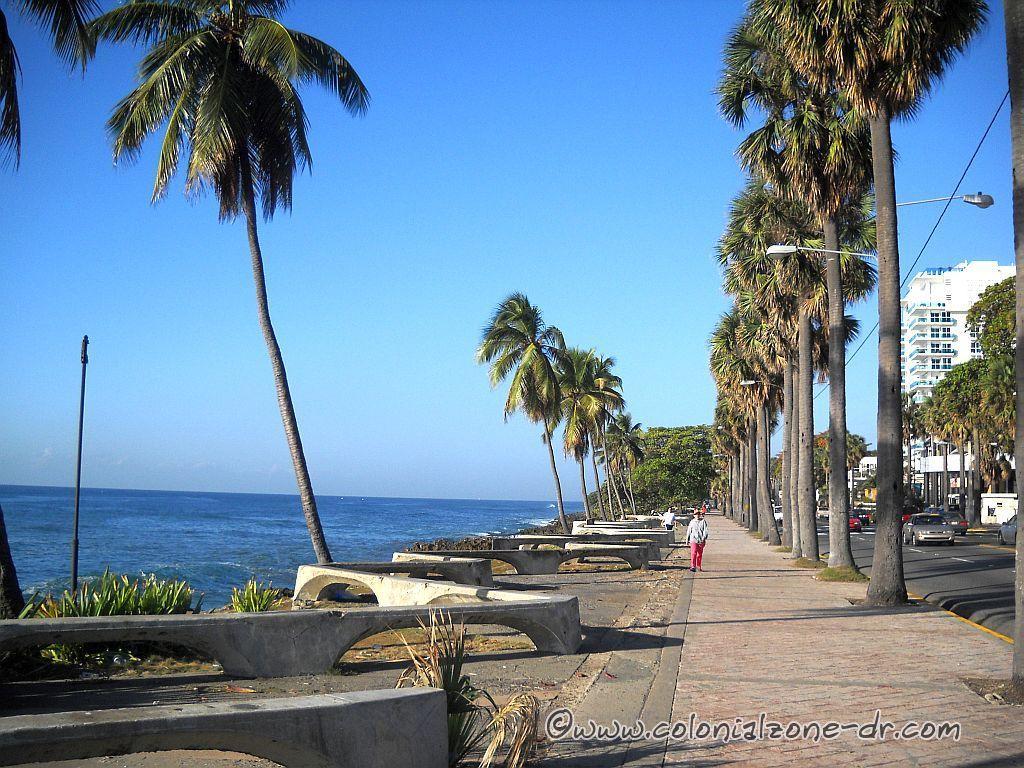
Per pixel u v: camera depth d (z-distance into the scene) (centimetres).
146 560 3928
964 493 7662
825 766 605
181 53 1789
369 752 507
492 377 4081
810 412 2781
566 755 626
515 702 580
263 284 1931
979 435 7081
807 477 2777
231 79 1803
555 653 1070
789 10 1656
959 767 605
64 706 736
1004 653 1089
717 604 1662
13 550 4381
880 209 1728
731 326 4359
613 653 1078
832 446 2314
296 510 15488
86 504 12912
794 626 1341
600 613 1525
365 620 934
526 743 572
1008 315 5184
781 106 2325
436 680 586
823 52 1658
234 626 870
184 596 1145
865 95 1655
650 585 2103
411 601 1321
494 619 1020
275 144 1930
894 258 1716
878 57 1603
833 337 2327
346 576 1494
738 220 2900
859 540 4906
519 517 17400
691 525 2598
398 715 525
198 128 1772
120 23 1827
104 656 930
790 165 2131
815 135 2080
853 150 2059
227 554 4481
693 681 895
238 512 12800
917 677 922
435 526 10988
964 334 15312
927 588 2023
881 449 1689
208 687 825
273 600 1479
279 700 505
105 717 435
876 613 1520
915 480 12219
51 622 787
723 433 7812
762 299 2938
